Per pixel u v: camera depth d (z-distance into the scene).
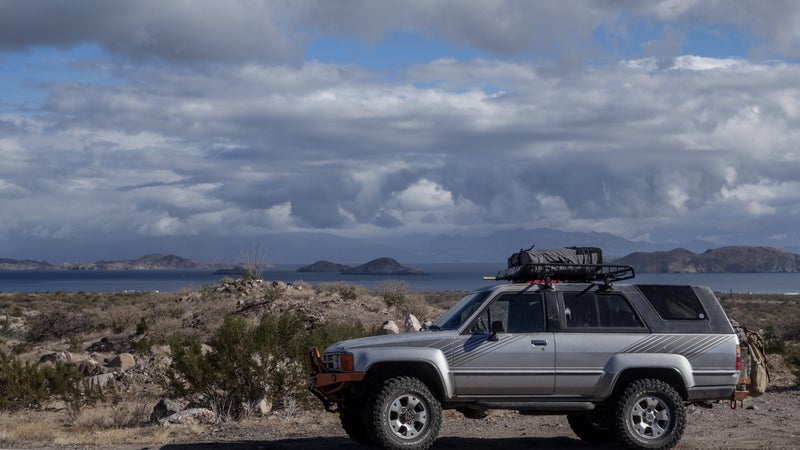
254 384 13.45
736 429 11.66
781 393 16.03
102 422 12.97
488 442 10.86
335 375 9.74
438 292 72.31
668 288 10.41
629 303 10.25
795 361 18.33
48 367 15.84
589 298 10.23
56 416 14.20
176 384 13.72
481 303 10.10
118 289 136.50
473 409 10.19
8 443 10.87
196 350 13.84
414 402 9.61
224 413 13.23
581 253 10.61
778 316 50.59
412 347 9.77
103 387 16.89
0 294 83.56
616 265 10.24
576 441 11.04
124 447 10.41
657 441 9.89
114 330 31.06
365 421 9.59
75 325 34.59
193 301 32.16
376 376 9.99
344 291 31.94
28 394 14.97
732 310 57.84
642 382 9.95
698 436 11.07
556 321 10.03
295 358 13.98
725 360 10.16
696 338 10.16
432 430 9.60
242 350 13.41
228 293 32.41
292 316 16.67
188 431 11.81
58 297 75.38
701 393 10.15
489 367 9.81
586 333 10.04
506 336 9.90
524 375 9.85
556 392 9.94
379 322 27.12
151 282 191.50
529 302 10.14
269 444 10.62
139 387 17.61
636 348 10.05
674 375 10.12
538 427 12.23
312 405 13.79
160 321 28.95
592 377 9.94
